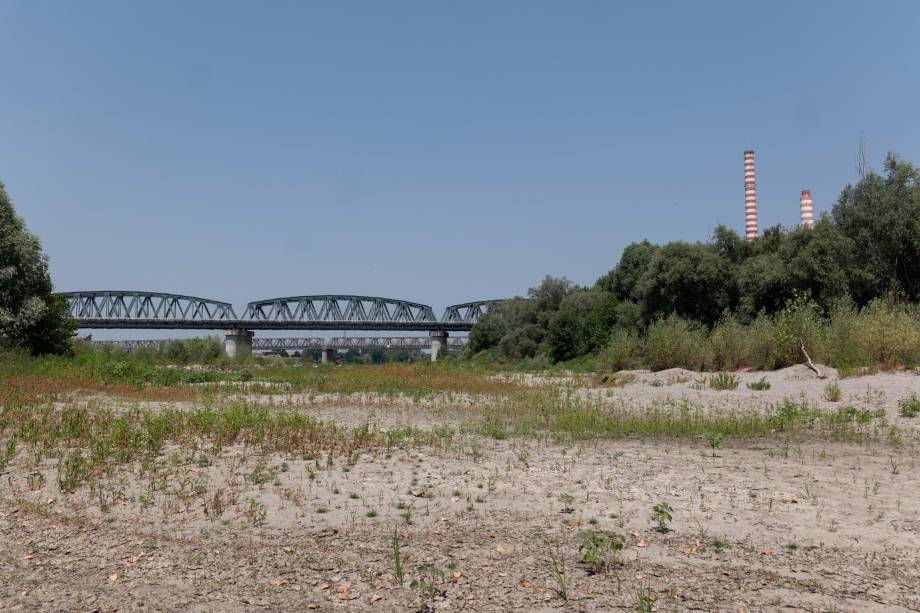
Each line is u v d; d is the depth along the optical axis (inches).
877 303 950.4
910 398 606.9
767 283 1662.2
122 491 328.8
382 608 197.9
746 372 971.3
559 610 191.8
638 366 1139.3
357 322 4621.1
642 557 232.8
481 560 233.3
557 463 398.3
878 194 1471.5
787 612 187.5
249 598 206.8
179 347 2028.8
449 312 5054.1
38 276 1381.6
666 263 1914.4
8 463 395.9
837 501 303.4
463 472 371.9
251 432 504.4
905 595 198.2
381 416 653.9
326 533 267.3
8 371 1027.9
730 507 294.8
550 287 2728.8
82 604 204.2
